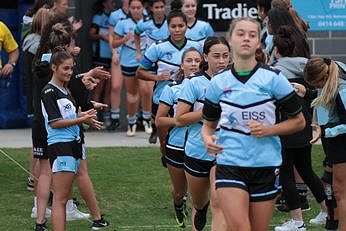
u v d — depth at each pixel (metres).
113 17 32.78
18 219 21.81
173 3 26.97
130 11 32.19
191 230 20.27
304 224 20.84
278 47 21.12
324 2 30.42
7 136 33.03
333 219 20.14
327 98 18.31
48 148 19.00
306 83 20.50
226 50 17.25
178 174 19.58
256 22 14.59
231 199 14.41
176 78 20.67
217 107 14.81
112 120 33.75
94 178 25.77
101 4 33.78
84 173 20.62
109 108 34.12
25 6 34.22
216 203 16.81
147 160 28.27
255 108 14.44
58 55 18.72
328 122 18.56
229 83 14.57
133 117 32.66
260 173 14.59
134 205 23.11
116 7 33.84
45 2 24.89
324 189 20.72
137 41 31.34
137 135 32.91
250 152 14.50
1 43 26.72
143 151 29.73
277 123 14.69
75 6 33.75
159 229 20.69
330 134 18.25
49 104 18.73
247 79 14.49
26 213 22.42
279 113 14.77
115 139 32.09
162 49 23.78
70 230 20.78
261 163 14.52
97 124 18.97
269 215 14.75
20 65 34.56
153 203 23.31
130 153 29.38
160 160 28.28
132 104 32.47
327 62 18.38
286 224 20.62
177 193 20.20
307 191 24.05
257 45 14.50
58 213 18.89
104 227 20.83
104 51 33.88
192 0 26.44
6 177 26.25
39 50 20.64
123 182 25.39
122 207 22.91
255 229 14.77
